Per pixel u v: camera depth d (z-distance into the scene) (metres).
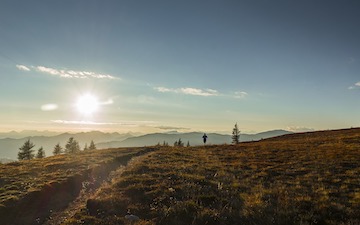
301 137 67.44
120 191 17.23
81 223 12.41
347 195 15.77
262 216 12.92
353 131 66.88
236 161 30.61
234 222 12.58
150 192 16.61
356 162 24.91
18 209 15.52
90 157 38.88
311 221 12.41
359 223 11.80
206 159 32.69
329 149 34.31
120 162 34.75
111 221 12.66
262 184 19.27
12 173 26.50
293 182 19.50
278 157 31.83
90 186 21.80
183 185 18.08
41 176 24.50
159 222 12.61
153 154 37.81
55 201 17.81
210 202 15.11
